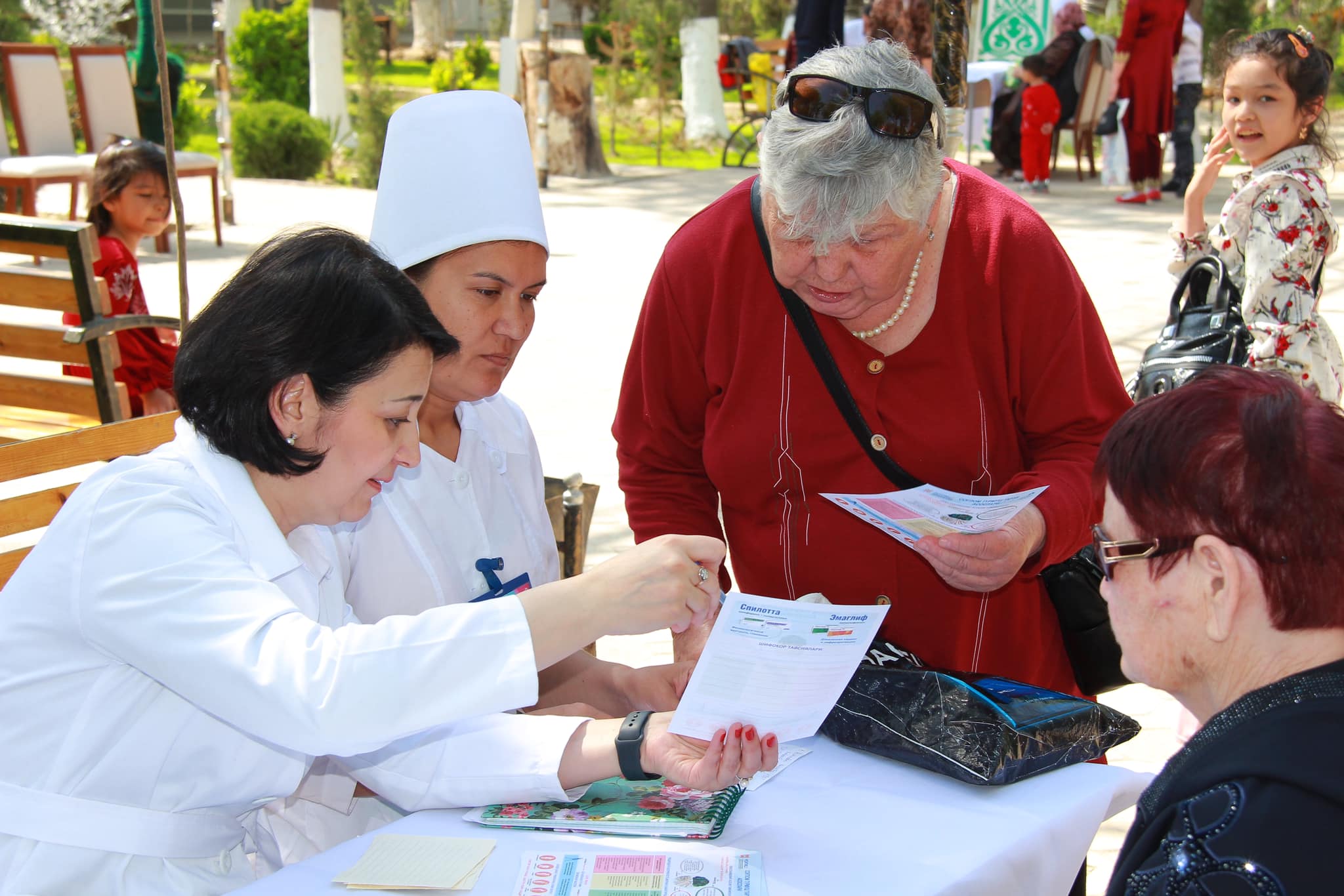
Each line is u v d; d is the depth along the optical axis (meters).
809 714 1.74
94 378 4.36
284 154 16.83
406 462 1.75
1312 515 1.26
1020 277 2.29
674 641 2.25
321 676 1.56
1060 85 15.17
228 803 1.81
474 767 1.88
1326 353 3.54
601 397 7.04
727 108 25.53
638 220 13.22
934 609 2.42
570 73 16.45
